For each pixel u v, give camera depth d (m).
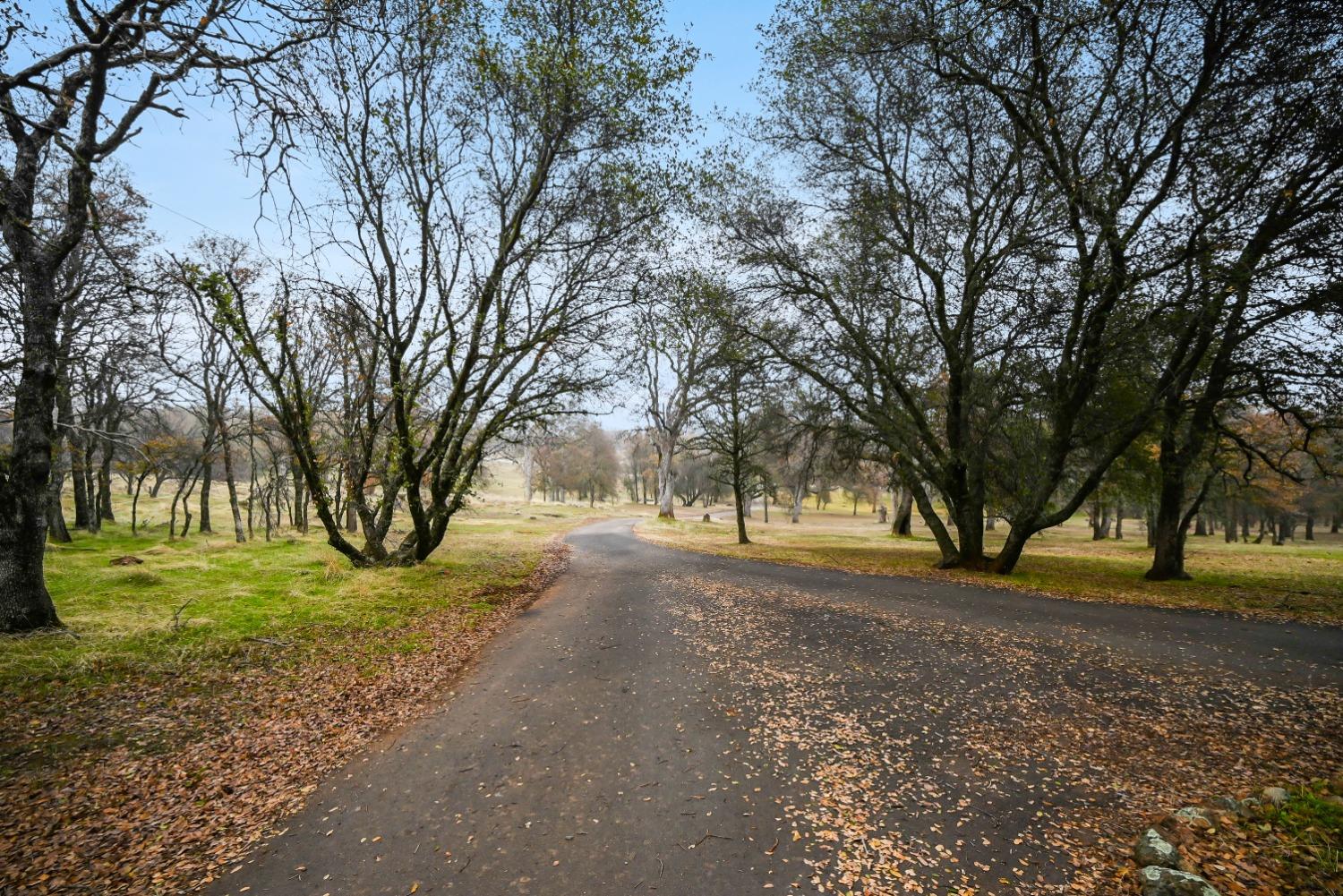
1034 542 35.31
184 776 5.54
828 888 3.89
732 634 10.49
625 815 4.86
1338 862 3.74
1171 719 6.59
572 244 16.30
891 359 19.03
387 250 15.27
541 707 7.23
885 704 7.12
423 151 15.41
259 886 4.02
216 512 41.06
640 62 14.04
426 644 10.04
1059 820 4.66
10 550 9.01
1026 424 18.62
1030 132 13.33
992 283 15.66
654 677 8.25
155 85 8.94
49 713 6.75
